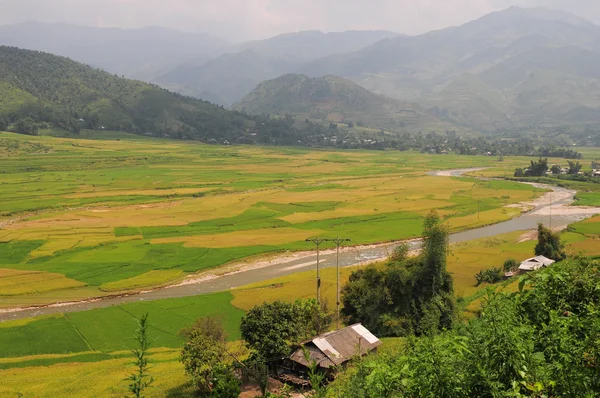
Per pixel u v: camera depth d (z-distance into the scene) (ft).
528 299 65.21
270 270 316.60
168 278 297.94
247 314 167.12
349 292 210.38
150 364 177.68
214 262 328.70
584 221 427.33
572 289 65.72
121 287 281.13
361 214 474.08
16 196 530.27
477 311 198.80
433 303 191.72
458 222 450.30
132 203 525.75
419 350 61.62
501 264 306.96
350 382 85.66
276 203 531.50
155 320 229.25
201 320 192.13
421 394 50.98
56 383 158.51
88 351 198.18
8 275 295.69
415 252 338.54
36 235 385.70
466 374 49.90
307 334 173.58
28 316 241.96
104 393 148.66
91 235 388.98
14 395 148.97
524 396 45.16
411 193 601.21
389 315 194.90
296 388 147.43
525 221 463.01
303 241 378.53
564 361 50.26
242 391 147.64
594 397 47.50
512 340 50.80
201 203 529.86
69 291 276.41
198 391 149.18
